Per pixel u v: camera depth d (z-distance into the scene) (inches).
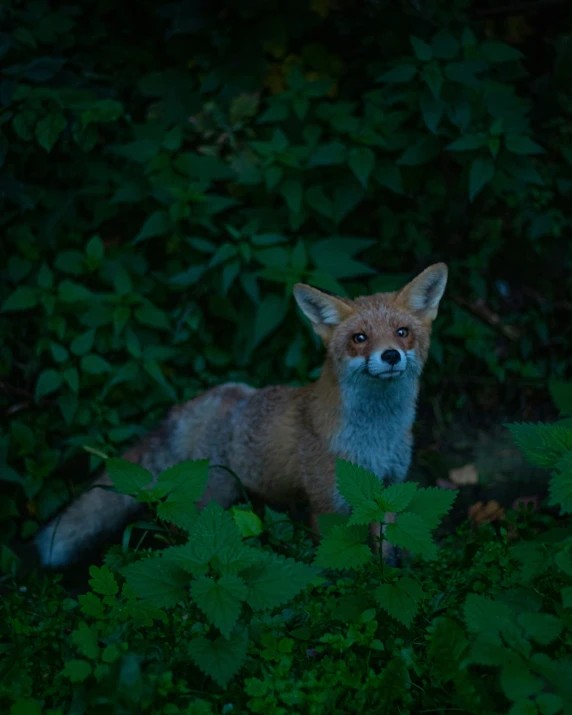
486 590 79.3
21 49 100.9
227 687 74.0
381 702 73.4
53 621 79.8
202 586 72.7
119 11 108.0
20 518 99.3
